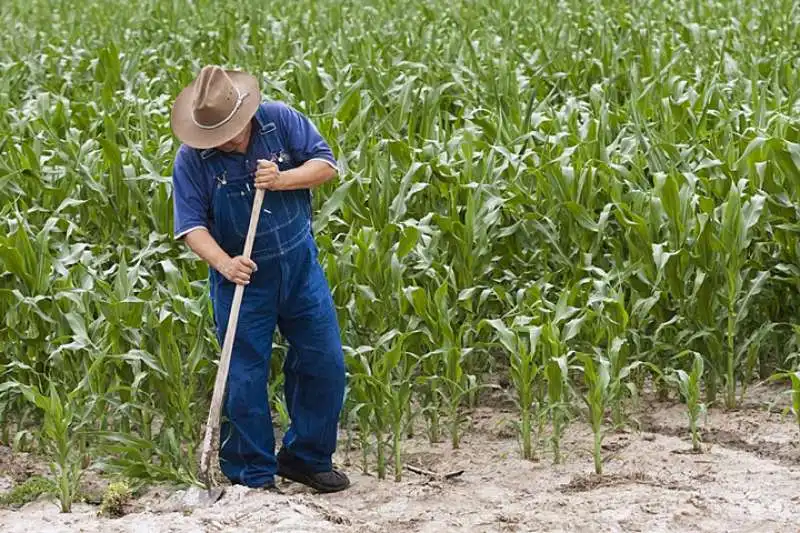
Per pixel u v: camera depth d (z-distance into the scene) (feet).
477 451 30.58
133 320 29.89
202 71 25.30
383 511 26.40
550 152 38.27
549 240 35.06
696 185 37.96
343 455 30.66
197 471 28.89
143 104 48.73
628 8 71.05
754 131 37.45
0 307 32.30
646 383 35.50
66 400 30.04
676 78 46.73
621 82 53.01
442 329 30.32
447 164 37.47
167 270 31.12
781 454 29.30
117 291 30.14
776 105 42.65
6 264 31.50
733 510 25.29
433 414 31.27
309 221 27.04
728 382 32.68
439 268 33.27
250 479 27.17
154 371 29.17
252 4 75.46
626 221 33.58
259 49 63.87
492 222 34.37
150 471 27.94
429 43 61.77
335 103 50.29
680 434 31.14
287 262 26.40
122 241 37.86
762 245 35.01
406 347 31.60
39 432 31.07
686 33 63.67
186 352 31.48
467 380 33.27
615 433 31.19
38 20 85.15
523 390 29.45
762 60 55.11
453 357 30.45
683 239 32.96
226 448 27.27
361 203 35.70
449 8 74.79
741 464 28.27
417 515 25.82
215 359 30.25
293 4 81.82
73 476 28.07
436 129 42.68
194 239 25.86
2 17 86.07
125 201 37.88
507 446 30.81
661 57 54.85
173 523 24.90
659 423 31.94
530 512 25.44
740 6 71.61
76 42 72.74
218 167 25.98
